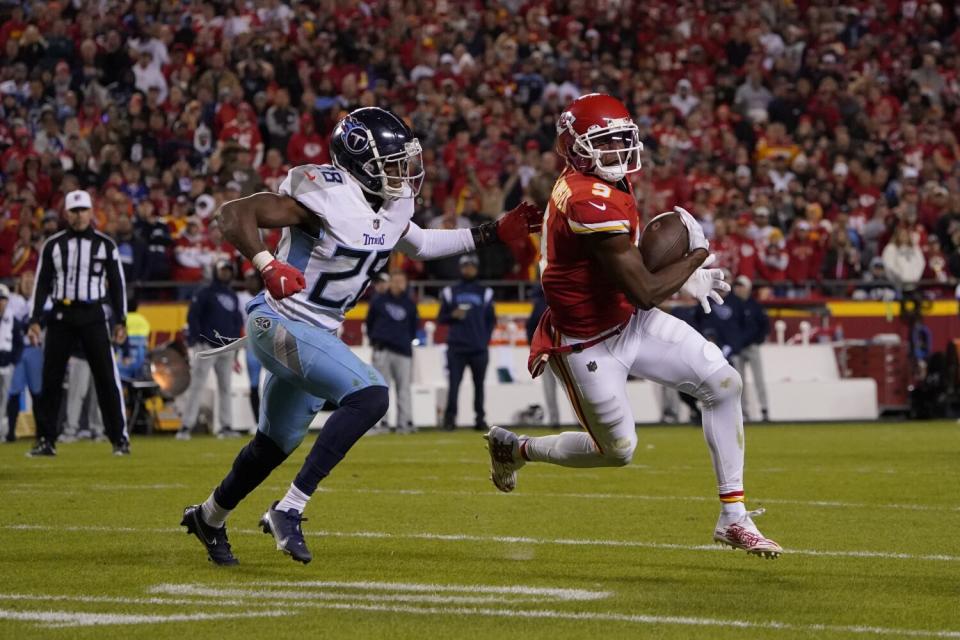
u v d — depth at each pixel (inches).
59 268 1080.8
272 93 1980.8
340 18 2185.0
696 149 2057.1
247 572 479.2
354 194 480.4
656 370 503.5
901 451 1117.7
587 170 501.0
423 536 577.6
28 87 1979.6
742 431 497.7
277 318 481.4
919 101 2224.4
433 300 1704.0
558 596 430.9
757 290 1784.0
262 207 465.1
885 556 522.3
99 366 1093.8
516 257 1764.3
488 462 1011.9
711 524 621.0
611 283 497.4
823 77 2250.2
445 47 2171.5
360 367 478.9
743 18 2340.1
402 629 374.9
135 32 2082.9
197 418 1502.2
